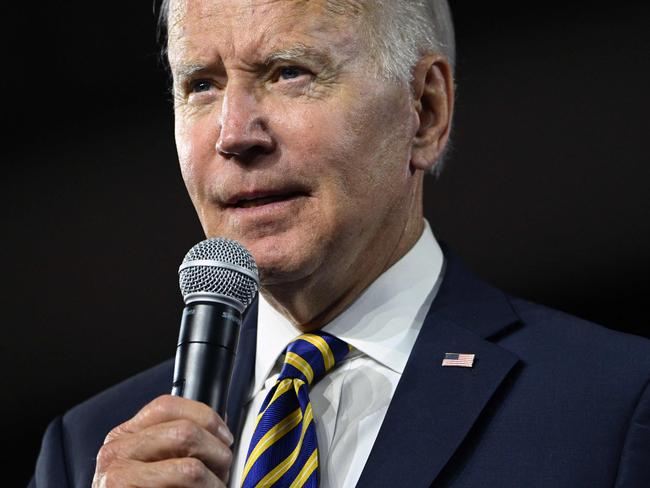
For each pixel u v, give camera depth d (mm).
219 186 4172
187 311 3676
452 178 6750
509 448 3982
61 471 4773
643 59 6367
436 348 4348
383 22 4348
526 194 6578
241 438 4453
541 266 6492
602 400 4043
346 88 4191
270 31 4141
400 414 4141
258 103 4156
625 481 3822
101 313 7316
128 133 7434
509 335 4430
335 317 4508
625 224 6312
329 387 4375
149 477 3359
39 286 7398
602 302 6328
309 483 4055
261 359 4582
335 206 4160
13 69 7484
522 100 6652
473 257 6648
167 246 7305
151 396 4930
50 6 7441
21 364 7340
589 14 6535
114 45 7434
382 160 4297
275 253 4133
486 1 6793
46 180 7480
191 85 4344
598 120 6449
